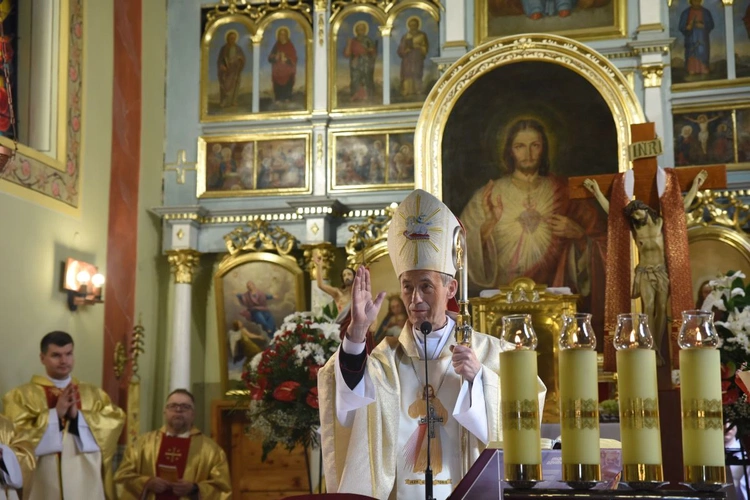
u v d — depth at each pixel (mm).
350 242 11516
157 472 8977
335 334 7051
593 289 10945
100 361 10555
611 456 2232
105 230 10852
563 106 11344
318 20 12391
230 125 12430
